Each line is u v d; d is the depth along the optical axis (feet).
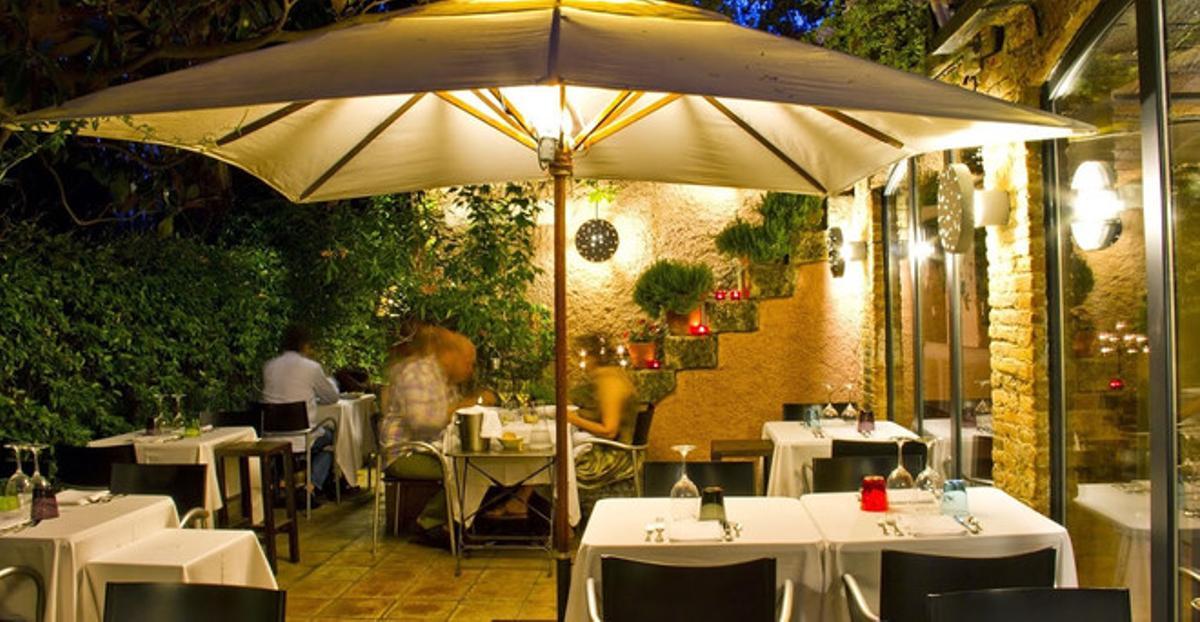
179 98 9.64
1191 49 12.37
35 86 18.15
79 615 14.70
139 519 16.22
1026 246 17.39
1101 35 15.02
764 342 33.45
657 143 15.96
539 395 34.83
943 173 19.01
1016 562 12.23
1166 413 13.02
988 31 18.61
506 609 20.94
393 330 37.60
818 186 16.26
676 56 10.07
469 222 37.65
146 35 22.50
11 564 14.67
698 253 35.83
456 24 11.26
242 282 32.78
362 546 26.43
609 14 11.80
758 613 12.18
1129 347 14.46
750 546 13.89
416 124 15.17
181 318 29.01
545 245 37.52
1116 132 14.78
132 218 29.14
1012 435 18.26
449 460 24.61
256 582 16.42
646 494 18.26
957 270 22.45
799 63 10.43
